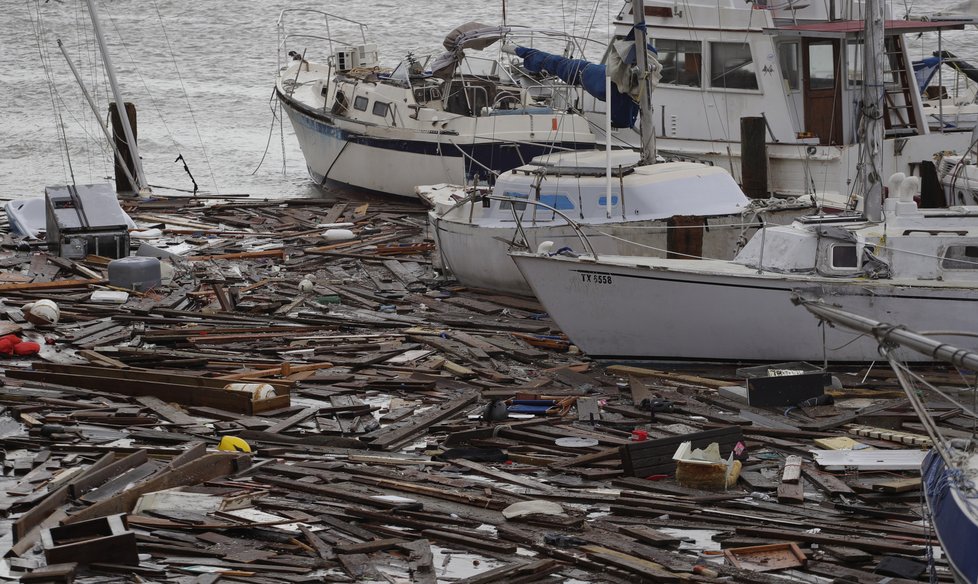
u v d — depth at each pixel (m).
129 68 98.38
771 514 23.81
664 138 54.78
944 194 46.28
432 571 20.66
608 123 40.47
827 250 33.53
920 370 33.50
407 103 60.56
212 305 41.69
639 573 20.62
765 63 51.81
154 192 68.38
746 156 50.03
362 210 59.06
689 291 34.12
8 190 70.56
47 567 20.00
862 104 35.09
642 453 26.06
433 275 46.84
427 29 109.12
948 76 84.94
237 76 96.50
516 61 65.25
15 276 43.81
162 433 27.91
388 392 32.41
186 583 19.84
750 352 34.41
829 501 24.58
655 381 33.88
